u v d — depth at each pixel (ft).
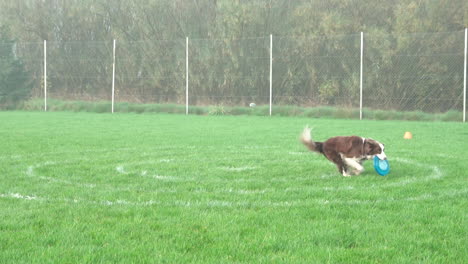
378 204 19.25
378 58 82.58
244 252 13.66
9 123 65.72
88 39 118.93
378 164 26.11
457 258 13.34
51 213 17.88
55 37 120.67
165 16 112.27
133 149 38.37
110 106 95.76
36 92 104.83
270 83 86.53
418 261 13.09
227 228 15.90
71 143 42.34
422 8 89.20
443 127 60.34
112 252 13.67
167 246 14.20
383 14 96.17
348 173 26.48
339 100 85.81
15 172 27.32
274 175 26.45
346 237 15.01
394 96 81.66
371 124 65.77
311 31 96.07
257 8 99.50
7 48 105.50
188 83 95.91
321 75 87.35
